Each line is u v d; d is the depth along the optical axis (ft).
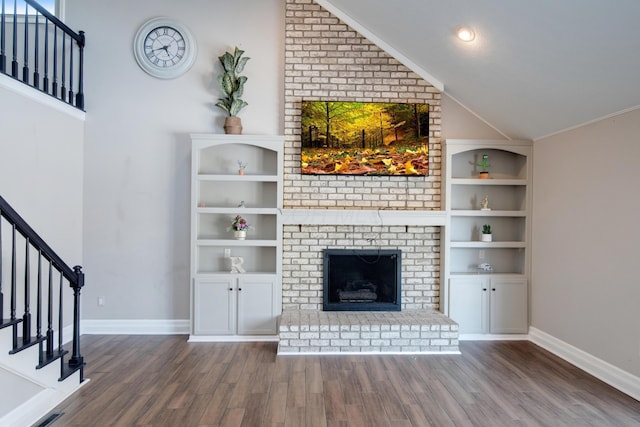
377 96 14.80
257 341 13.88
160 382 10.43
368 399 9.55
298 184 14.74
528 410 9.05
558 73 10.30
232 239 14.40
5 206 8.00
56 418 8.55
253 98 14.85
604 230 10.87
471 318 14.30
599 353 11.02
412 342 12.89
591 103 10.67
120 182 14.53
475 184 14.82
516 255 15.21
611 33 8.19
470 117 15.06
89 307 14.49
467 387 10.27
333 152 14.56
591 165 11.35
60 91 14.39
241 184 14.88
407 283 14.94
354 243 14.87
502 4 9.23
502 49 10.71
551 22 8.86
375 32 14.43
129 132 14.55
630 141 10.03
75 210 13.96
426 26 11.92
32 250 11.82
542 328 13.65
